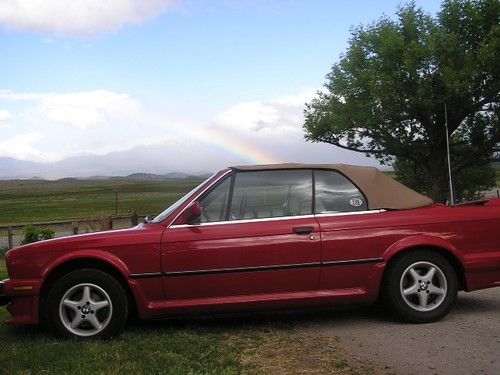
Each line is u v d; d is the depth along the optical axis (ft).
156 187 608.19
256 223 18.75
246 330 18.97
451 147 101.50
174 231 18.40
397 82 88.58
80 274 18.02
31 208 280.31
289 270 18.51
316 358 15.66
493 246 19.63
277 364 15.16
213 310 18.37
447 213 19.60
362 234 18.92
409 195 20.08
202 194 19.13
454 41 88.02
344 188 19.69
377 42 96.32
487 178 104.58
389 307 19.40
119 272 18.25
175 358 15.55
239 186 19.35
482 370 14.23
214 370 14.52
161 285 18.16
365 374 14.19
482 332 17.90
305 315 21.24
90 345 17.06
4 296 18.89
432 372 14.21
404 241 19.06
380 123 95.50
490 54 83.76
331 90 105.50
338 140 105.81
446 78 84.48
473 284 19.58
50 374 14.52
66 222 97.35
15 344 17.81
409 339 17.38
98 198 411.95
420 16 95.71
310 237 18.61
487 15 90.12
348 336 17.99
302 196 19.44
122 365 14.99
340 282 18.83
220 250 18.26
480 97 92.12
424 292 19.33
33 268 18.12
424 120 93.81
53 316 18.02
